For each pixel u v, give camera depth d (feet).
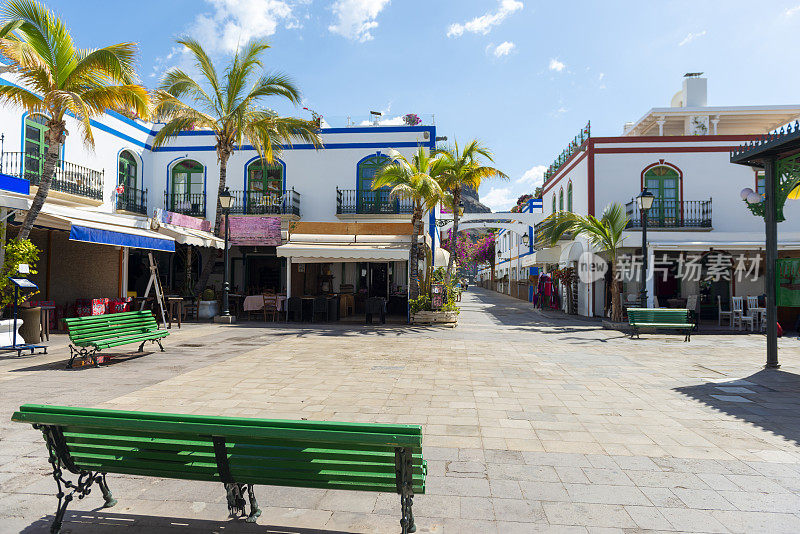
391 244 52.16
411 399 18.31
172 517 9.27
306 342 34.35
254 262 64.75
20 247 30.07
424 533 8.72
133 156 64.64
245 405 17.07
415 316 47.39
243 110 50.06
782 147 24.84
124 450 8.66
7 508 9.52
